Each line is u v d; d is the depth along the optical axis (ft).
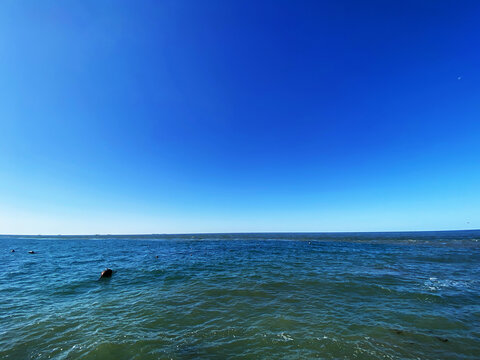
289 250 114.42
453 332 24.48
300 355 20.40
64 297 37.58
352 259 78.13
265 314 29.73
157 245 168.25
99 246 162.09
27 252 114.11
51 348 21.65
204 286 43.57
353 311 30.45
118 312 30.83
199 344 22.40
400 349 21.20
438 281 45.65
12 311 31.22
